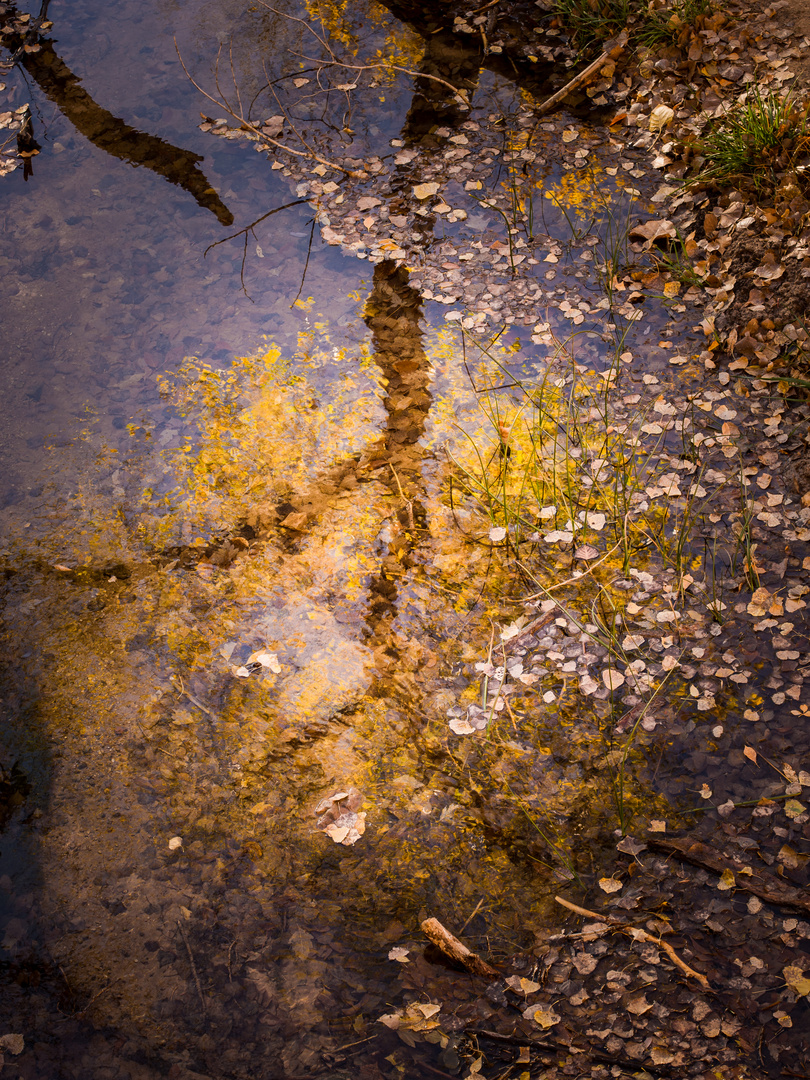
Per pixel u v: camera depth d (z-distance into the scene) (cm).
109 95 501
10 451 382
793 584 334
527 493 359
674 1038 280
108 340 407
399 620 342
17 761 325
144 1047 287
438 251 421
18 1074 285
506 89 477
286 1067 283
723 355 380
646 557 344
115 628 346
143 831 314
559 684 327
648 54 453
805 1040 278
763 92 425
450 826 310
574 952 291
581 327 396
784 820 303
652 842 303
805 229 376
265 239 432
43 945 300
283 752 323
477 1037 283
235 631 344
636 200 426
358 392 389
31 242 437
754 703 319
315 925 299
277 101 488
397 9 532
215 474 374
